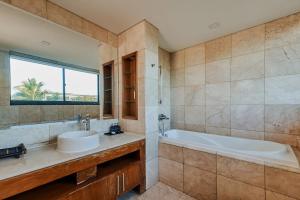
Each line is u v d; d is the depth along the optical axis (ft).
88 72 6.72
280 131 6.53
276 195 4.50
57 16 5.52
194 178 6.16
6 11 4.57
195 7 5.69
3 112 4.50
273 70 6.64
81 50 6.44
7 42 4.62
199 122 9.08
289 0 5.34
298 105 6.13
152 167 6.95
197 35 7.98
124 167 5.68
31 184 3.38
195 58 9.21
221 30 7.48
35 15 5.00
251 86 7.23
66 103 5.98
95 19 6.45
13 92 4.71
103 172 5.24
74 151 4.50
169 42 8.82
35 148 4.87
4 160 3.83
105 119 7.22
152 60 6.91
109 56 7.42
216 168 5.62
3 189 3.02
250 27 7.20
